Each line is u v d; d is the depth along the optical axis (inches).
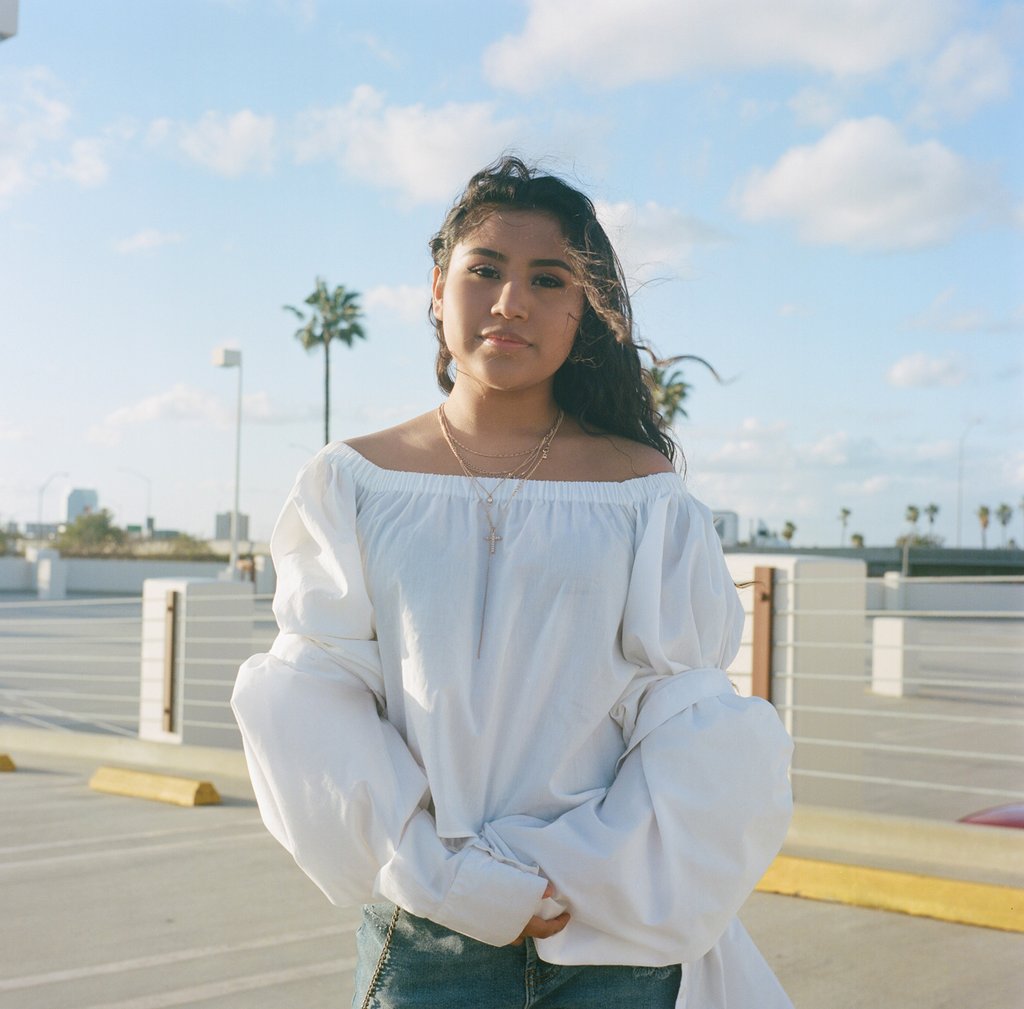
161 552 2315.5
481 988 61.3
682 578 64.4
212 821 244.5
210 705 321.1
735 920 68.7
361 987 64.5
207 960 160.6
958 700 543.2
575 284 66.2
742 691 239.6
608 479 67.7
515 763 61.3
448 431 68.6
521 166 68.0
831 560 237.9
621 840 58.2
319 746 59.6
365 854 59.2
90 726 423.8
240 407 1300.4
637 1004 61.2
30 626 1004.6
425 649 60.7
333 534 64.0
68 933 171.5
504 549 62.9
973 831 199.5
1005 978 150.3
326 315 1774.1
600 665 61.7
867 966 154.9
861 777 216.8
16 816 248.8
